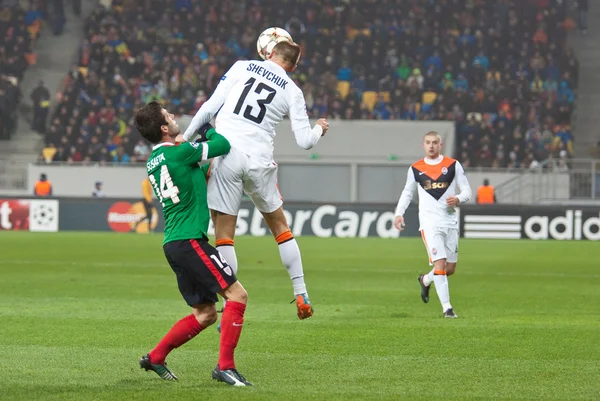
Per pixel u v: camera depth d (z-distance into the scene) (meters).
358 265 60.72
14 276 50.12
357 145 117.56
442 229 35.06
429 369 22.81
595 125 131.12
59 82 134.75
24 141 128.75
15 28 135.88
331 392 19.72
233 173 24.67
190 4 137.88
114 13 137.25
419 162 35.66
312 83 127.50
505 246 82.25
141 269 55.00
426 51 131.00
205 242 20.62
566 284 49.06
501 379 21.48
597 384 20.91
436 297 42.16
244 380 20.48
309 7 136.25
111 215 99.06
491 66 130.38
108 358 24.05
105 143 120.88
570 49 132.75
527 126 122.56
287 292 43.22
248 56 132.62
